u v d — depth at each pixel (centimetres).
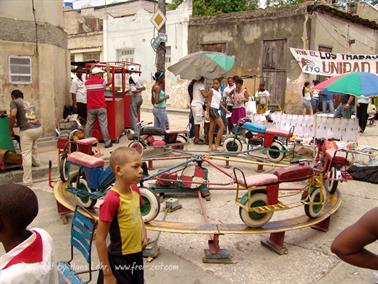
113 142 952
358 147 848
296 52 1190
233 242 449
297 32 1541
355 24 1802
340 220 522
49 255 175
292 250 430
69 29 2845
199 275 374
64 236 459
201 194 591
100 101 867
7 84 849
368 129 1440
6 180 651
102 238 258
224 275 375
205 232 398
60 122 931
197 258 409
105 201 260
